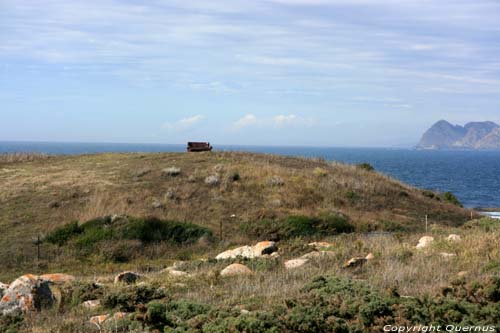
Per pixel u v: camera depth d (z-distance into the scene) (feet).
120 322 29.68
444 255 49.60
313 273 43.75
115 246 75.66
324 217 91.76
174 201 95.30
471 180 332.39
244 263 52.85
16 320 32.24
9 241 76.43
